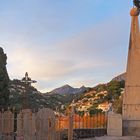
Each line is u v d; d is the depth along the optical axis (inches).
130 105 973.2
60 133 788.6
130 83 986.7
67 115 812.6
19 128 679.1
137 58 992.9
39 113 725.9
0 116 657.6
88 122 914.7
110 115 940.0
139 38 1003.3
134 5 1009.5
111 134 932.6
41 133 724.0
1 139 653.9
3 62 1466.5
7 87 1428.4
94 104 3132.4
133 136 924.0
